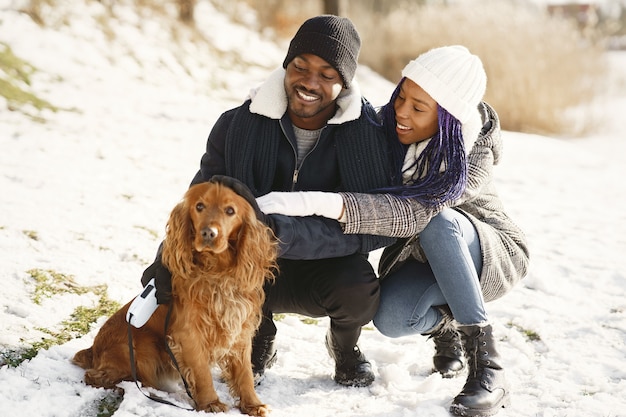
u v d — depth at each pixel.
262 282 2.65
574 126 13.74
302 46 2.76
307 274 2.96
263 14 14.25
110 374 2.72
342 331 2.96
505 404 2.88
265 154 2.92
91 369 2.78
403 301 2.98
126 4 11.21
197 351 2.61
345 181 2.95
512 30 14.08
